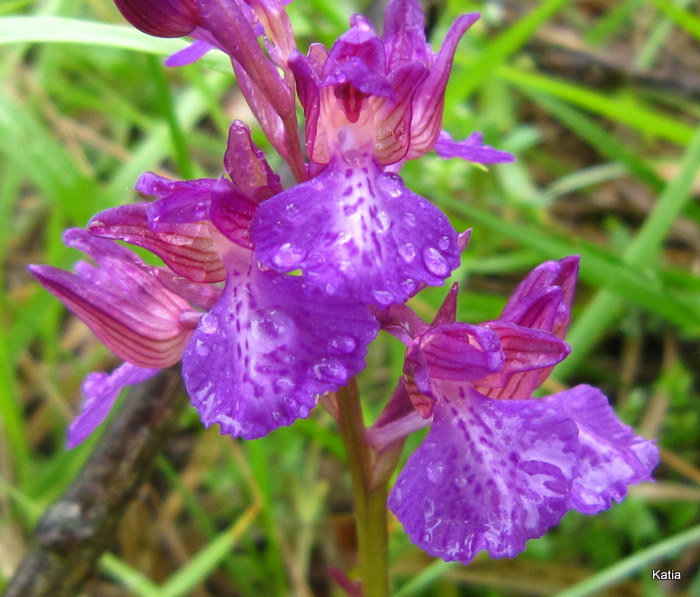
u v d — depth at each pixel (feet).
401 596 0.27
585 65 0.49
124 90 0.48
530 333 0.18
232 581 0.37
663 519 0.38
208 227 0.18
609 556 0.35
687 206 0.35
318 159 0.18
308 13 0.36
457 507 0.17
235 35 0.17
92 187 0.30
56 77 0.43
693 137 0.31
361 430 0.20
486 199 0.42
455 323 0.18
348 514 0.39
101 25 0.22
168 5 0.18
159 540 0.39
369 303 0.16
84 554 0.26
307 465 0.39
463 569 0.35
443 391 0.18
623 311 0.42
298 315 0.17
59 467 0.35
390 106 0.18
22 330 0.34
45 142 0.30
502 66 0.33
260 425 0.16
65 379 0.43
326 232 0.16
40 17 0.21
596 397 0.21
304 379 0.16
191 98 0.38
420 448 0.18
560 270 0.20
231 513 0.38
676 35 0.58
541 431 0.18
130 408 0.26
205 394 0.17
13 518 0.35
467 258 0.36
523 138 0.41
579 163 0.52
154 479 0.41
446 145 0.21
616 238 0.43
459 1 0.42
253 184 0.18
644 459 0.21
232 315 0.17
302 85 0.17
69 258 0.34
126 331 0.20
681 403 0.39
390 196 0.17
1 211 0.36
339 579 0.21
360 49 0.18
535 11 0.31
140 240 0.19
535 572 0.35
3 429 0.37
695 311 0.34
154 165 0.39
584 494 0.20
